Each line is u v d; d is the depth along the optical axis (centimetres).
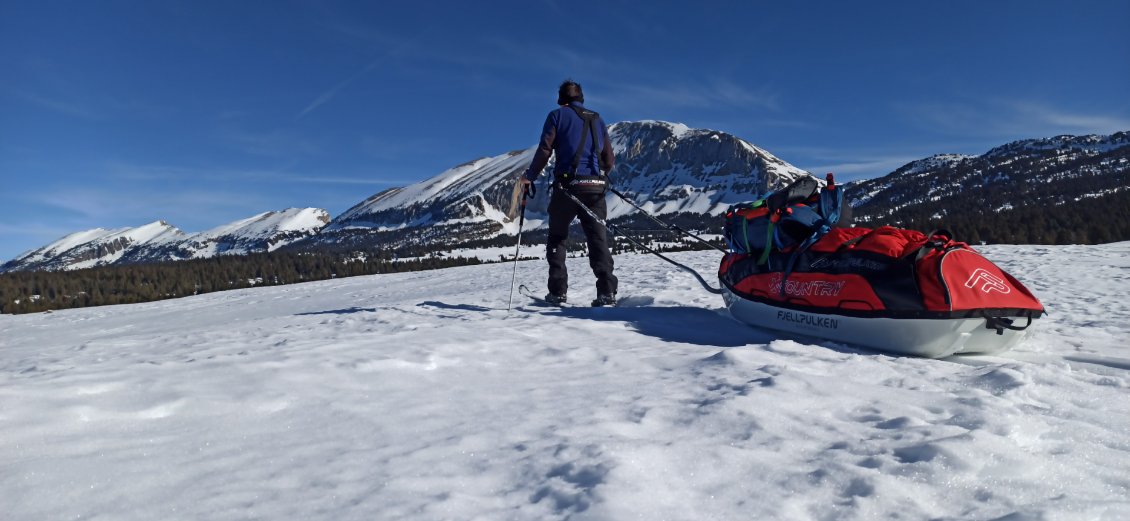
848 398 249
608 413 235
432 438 209
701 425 218
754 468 175
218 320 1527
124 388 249
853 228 404
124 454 188
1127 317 505
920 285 346
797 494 158
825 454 188
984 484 162
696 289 820
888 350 360
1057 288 754
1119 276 863
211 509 154
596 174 581
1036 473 168
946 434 200
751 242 437
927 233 375
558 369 328
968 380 278
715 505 153
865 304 364
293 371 286
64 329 1847
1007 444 182
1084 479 167
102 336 1327
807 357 332
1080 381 274
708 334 442
